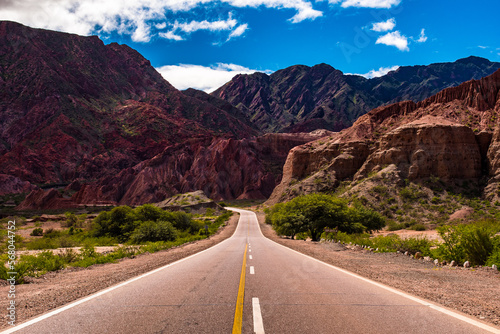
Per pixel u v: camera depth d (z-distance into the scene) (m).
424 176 77.31
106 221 44.03
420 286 8.17
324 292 7.44
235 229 66.12
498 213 56.81
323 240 33.19
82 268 13.07
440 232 14.00
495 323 5.20
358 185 80.19
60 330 4.85
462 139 78.38
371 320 5.29
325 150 111.56
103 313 5.73
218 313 5.70
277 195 126.69
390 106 109.25
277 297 6.93
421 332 4.74
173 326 5.00
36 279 10.06
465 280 9.08
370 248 19.91
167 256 17.06
